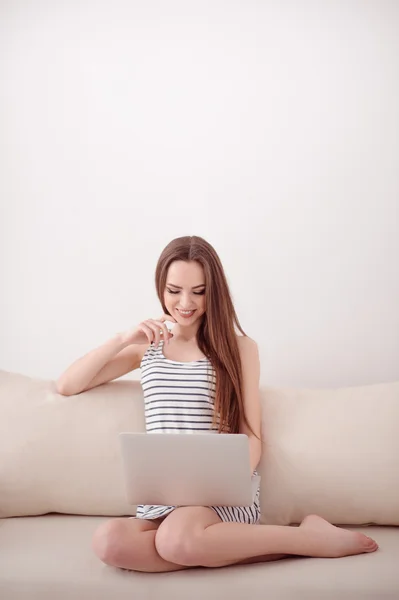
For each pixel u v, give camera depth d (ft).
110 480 6.70
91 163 8.38
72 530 6.40
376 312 8.15
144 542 5.50
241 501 5.67
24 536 6.23
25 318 8.53
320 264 8.18
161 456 5.59
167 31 8.28
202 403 6.52
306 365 8.27
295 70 8.15
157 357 6.86
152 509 6.17
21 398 6.97
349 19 8.07
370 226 8.11
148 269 8.36
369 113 8.07
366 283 8.14
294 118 8.16
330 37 8.11
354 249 8.14
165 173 8.31
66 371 7.06
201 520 5.61
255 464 6.43
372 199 8.09
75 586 5.36
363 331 8.18
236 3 8.20
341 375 8.23
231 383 6.64
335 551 5.72
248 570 5.50
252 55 8.20
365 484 6.44
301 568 5.48
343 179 8.13
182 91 8.27
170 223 8.34
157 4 8.27
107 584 5.35
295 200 8.18
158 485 5.75
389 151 8.06
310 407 6.88
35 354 8.54
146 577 5.42
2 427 6.79
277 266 8.23
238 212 8.25
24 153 8.45
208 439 5.45
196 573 5.48
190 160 8.28
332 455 6.54
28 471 6.67
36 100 8.41
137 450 5.61
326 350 8.23
